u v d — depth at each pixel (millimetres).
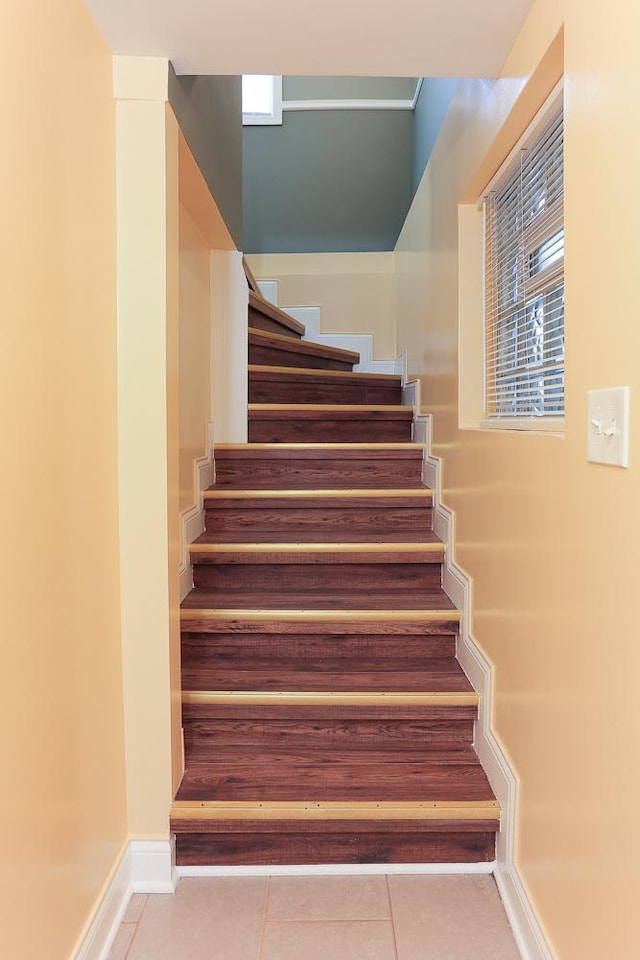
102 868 1430
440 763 1816
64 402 1221
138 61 1514
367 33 1458
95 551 1396
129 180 1520
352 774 1764
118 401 1545
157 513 1563
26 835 1057
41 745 1114
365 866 1657
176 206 1640
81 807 1307
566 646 1186
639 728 901
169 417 1578
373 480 2865
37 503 1103
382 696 1865
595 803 1051
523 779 1449
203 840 1653
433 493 2623
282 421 3082
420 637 2139
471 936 1448
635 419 910
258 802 1640
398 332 4070
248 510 2646
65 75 1217
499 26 1438
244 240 4422
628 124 931
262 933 1457
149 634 1585
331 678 1979
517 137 1716
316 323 4320
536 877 1349
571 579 1162
